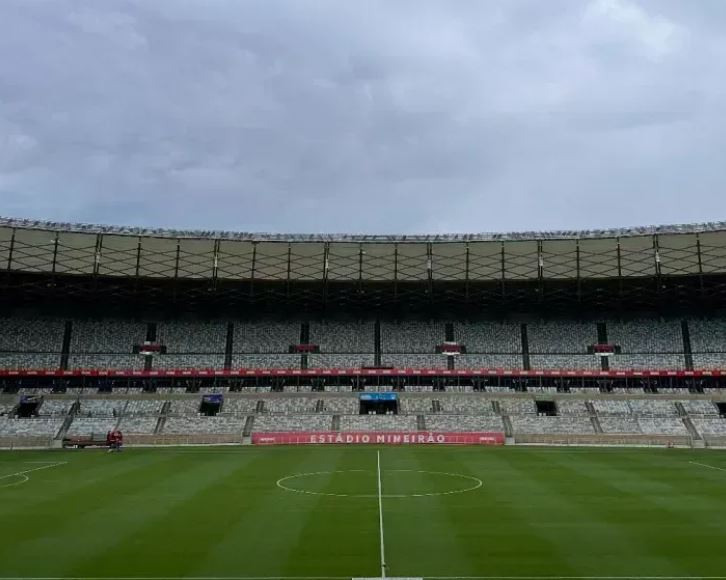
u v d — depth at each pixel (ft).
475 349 303.07
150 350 296.30
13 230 252.42
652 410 263.90
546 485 131.85
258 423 255.91
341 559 75.20
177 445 231.50
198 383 285.84
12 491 124.88
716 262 259.39
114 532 88.99
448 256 277.03
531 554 77.51
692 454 200.85
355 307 314.14
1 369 270.87
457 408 271.49
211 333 306.14
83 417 253.03
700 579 68.13
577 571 70.79
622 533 88.33
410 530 89.76
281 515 100.12
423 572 70.38
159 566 72.79
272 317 313.53
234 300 302.25
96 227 261.44
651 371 278.67
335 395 276.62
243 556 76.54
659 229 260.42
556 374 279.28
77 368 281.74
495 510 104.42
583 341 302.86
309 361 298.15
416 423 259.60
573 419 257.55
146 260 267.39
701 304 300.81
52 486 131.34
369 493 121.29
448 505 108.78
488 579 68.08
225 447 223.30
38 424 246.27
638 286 281.74
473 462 174.29
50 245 257.75
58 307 301.22
